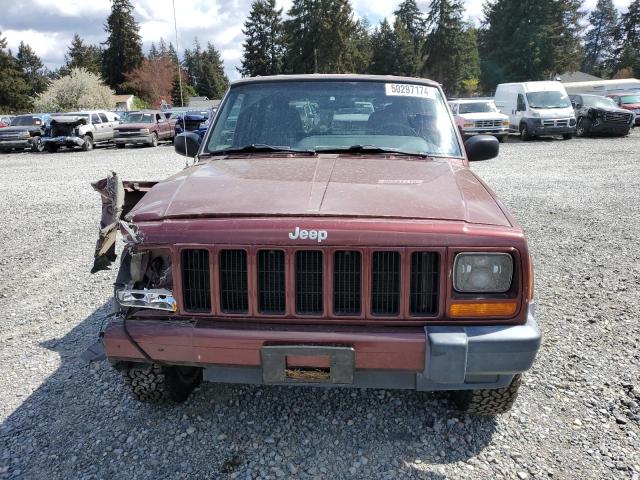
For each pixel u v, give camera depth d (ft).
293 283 7.94
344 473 8.64
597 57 371.97
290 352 7.85
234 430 9.79
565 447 9.23
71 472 8.70
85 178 47.03
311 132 12.00
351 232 7.77
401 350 7.82
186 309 8.24
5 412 10.41
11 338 13.85
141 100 217.77
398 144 11.68
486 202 8.81
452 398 10.61
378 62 221.87
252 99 12.71
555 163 49.19
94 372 11.95
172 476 8.60
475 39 225.97
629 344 12.96
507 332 7.83
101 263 8.97
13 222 28.45
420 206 8.35
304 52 197.47
